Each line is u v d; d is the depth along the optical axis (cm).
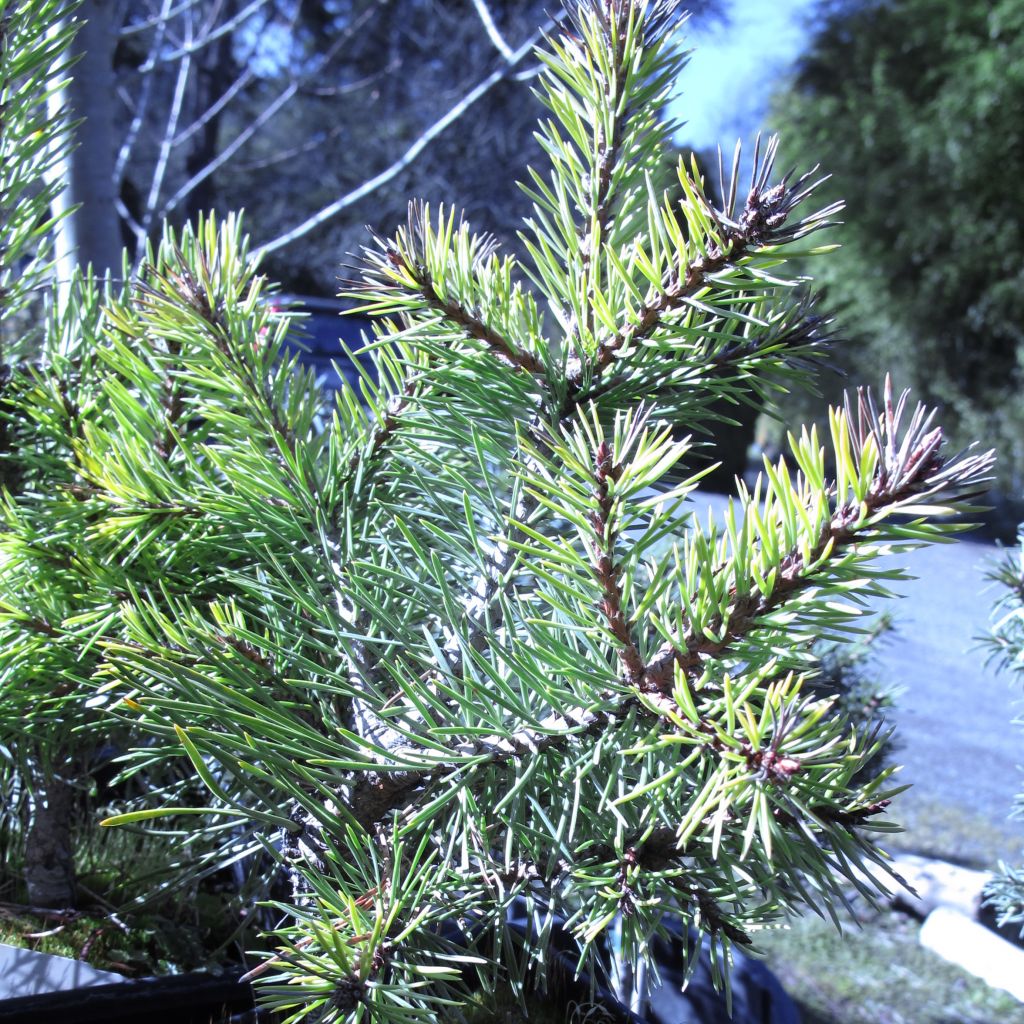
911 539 41
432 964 50
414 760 48
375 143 565
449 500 60
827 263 910
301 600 53
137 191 402
